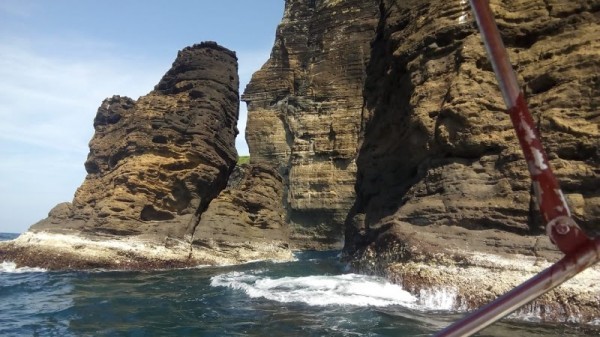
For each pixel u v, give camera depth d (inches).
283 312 475.2
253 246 1380.4
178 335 403.9
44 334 415.2
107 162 1369.3
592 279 426.6
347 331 389.4
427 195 684.7
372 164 966.4
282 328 410.6
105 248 1058.1
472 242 564.4
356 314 454.6
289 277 779.4
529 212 543.5
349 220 1114.7
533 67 631.2
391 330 388.8
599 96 542.9
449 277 522.0
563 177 529.0
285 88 2842.0
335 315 452.4
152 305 553.0
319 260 1385.3
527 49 658.8
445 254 563.5
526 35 662.5
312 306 499.2
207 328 426.3
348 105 2503.7
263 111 2861.7
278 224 1590.8
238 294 613.9
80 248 1040.2
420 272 560.1
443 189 653.9
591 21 605.6
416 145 754.2
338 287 605.3
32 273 928.9
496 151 622.8
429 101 732.0
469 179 626.2
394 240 666.8
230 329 418.9
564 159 542.6
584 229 500.4
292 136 2706.7
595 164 517.7
